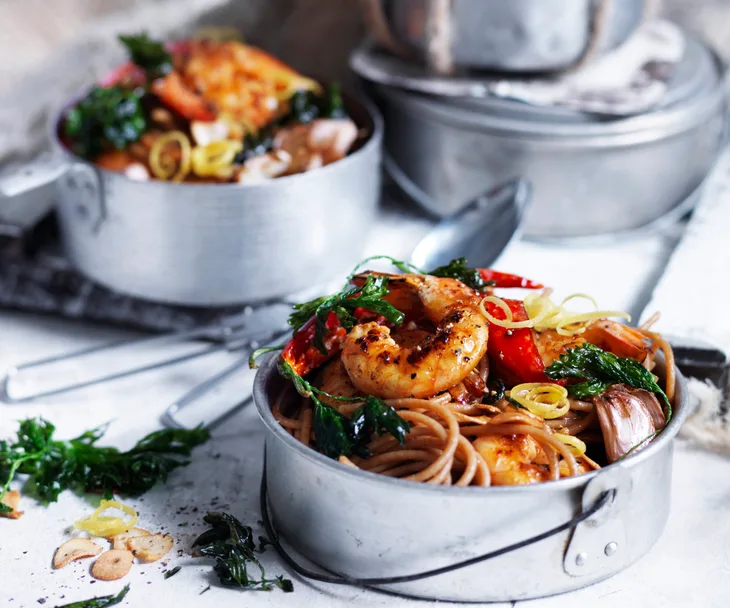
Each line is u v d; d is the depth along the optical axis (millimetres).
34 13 859
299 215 633
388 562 476
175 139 664
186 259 629
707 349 586
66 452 552
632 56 752
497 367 508
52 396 614
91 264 652
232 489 548
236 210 619
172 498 542
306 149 663
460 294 506
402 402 484
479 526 461
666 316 612
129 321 663
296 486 490
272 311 656
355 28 859
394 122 757
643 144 698
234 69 715
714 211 720
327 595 490
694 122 707
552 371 500
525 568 473
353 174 651
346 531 479
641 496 481
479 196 689
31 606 483
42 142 831
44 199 763
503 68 712
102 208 626
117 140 667
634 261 717
